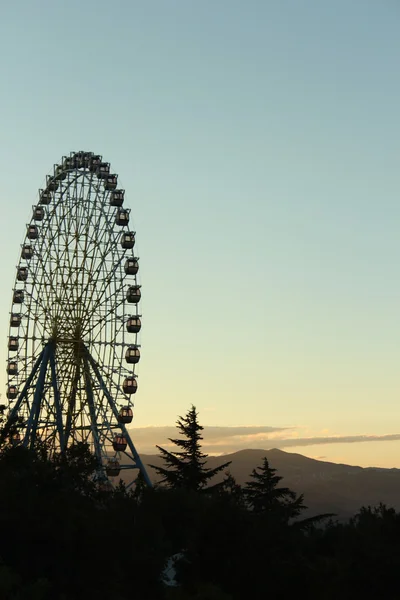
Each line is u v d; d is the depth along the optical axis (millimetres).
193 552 89438
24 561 75562
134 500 105188
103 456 129875
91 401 131750
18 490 80938
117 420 131625
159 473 142375
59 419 129625
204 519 91625
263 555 88812
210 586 80188
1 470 86375
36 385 130500
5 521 75938
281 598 87938
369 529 100562
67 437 130125
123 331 134625
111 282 135375
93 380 132250
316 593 87688
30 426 128875
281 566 88188
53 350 132250
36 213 139250
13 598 66062
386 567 86750
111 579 78812
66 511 79188
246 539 89375
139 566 84625
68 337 132625
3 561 74188
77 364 132250
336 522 119938
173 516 101562
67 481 90500
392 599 85625
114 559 80438
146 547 88000
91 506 88625
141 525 90625
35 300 134375
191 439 146500
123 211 137000
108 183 138000
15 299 136875
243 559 88188
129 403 132625
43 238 136125
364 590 86375
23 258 137875
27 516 76562
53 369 131375
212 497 111062
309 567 88750
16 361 137000
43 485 86000
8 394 136625
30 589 67000
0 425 103938
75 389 132000
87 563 77688
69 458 97375
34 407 129750
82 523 78688
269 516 101000
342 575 86812
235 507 93688
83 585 76688
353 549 89438
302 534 108312
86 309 133750
